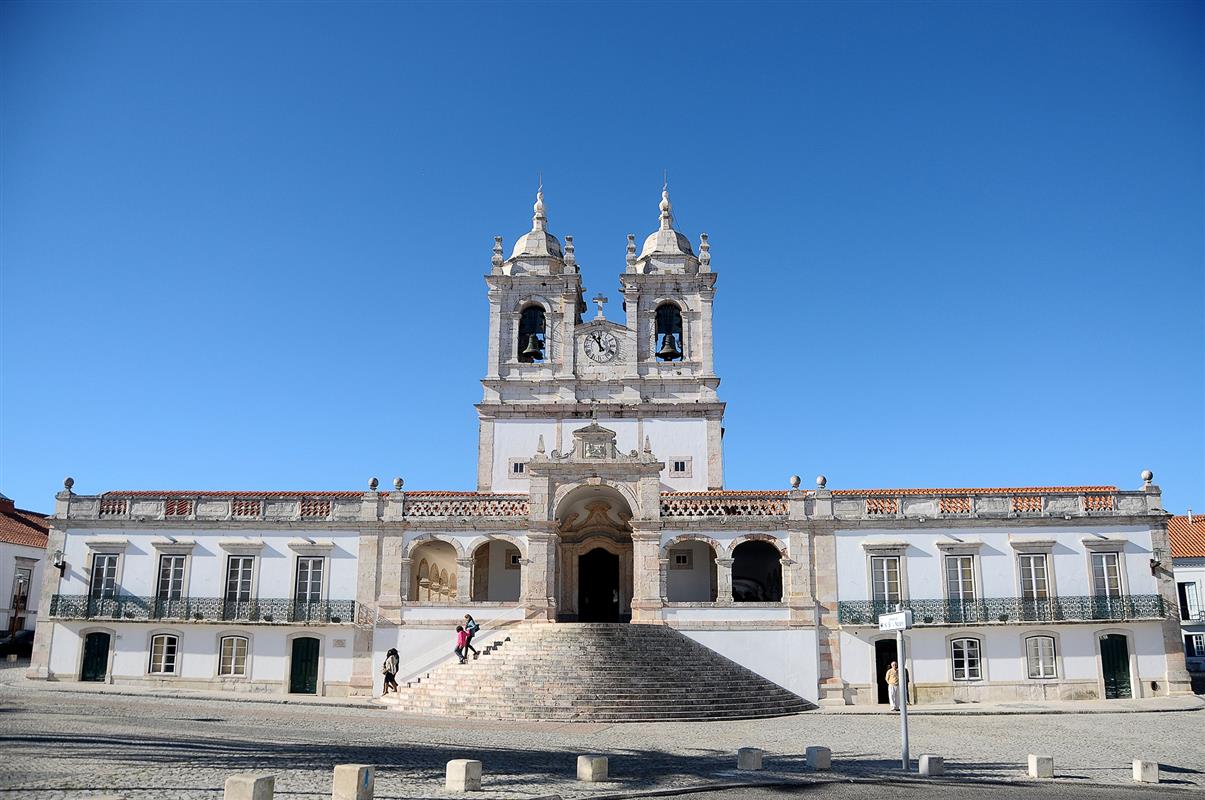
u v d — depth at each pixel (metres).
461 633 35.94
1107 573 38.03
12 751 16.62
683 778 17.44
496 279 48.19
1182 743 24.69
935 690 36.97
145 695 33.34
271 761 17.44
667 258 48.91
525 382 46.50
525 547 39.16
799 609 37.91
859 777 17.95
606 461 39.66
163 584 39.03
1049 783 17.62
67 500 39.81
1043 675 37.09
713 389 46.31
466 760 15.23
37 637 38.53
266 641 38.16
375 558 38.91
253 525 39.34
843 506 39.06
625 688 31.88
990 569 38.03
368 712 31.02
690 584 42.47
